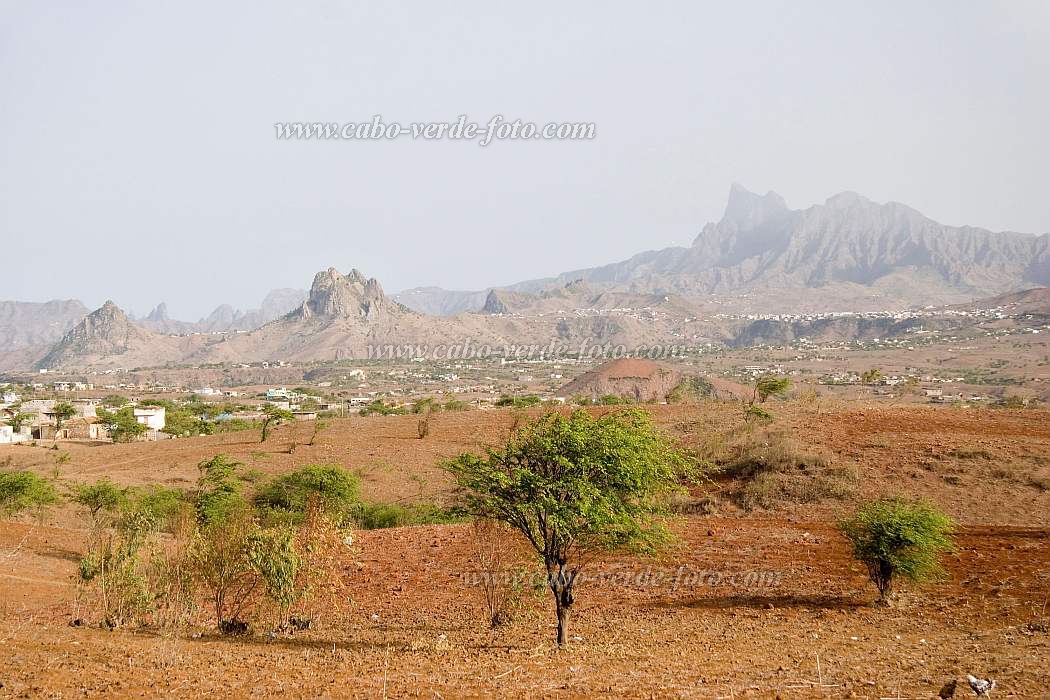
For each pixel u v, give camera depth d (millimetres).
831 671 11414
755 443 35469
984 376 173375
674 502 30359
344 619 18469
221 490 31141
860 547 17734
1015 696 9406
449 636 16250
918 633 14492
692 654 13297
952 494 27953
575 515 14195
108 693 10617
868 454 32875
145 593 17047
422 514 35812
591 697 10469
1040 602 15828
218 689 11125
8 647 13008
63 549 28250
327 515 21469
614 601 19500
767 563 21828
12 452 69438
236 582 17641
